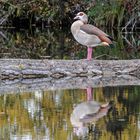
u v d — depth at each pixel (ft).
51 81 54.44
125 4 94.32
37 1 101.19
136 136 35.81
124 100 45.55
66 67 56.29
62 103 44.88
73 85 52.21
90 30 56.54
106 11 95.61
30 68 55.93
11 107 43.88
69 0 102.17
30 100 46.09
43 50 74.49
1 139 35.40
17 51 73.36
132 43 82.53
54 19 103.14
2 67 55.52
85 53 71.00
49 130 37.40
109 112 41.88
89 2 96.48
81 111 42.16
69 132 36.91
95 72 56.39
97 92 48.65
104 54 70.13
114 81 54.19
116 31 96.48
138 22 95.76
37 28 103.40
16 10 100.63
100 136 36.11
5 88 51.31
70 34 94.63
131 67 57.16
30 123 39.27
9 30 101.04
